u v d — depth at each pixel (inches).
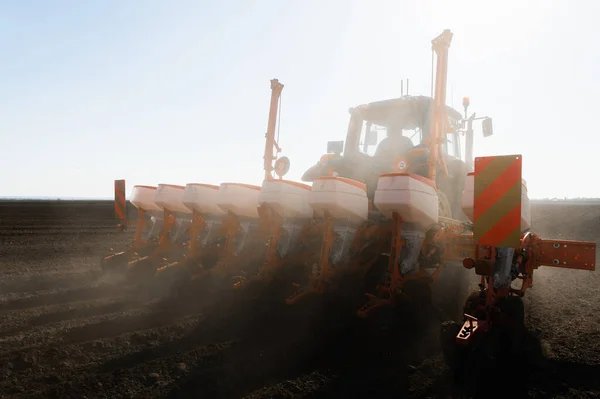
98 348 156.2
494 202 146.6
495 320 155.0
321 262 211.3
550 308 216.4
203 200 260.4
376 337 171.3
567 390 125.1
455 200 291.6
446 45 223.8
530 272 177.5
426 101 274.2
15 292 241.6
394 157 279.1
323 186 209.5
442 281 278.4
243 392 123.6
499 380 132.7
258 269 239.9
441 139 226.5
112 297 230.5
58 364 141.7
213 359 147.2
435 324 189.5
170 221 282.5
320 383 130.1
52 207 1596.9
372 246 221.5
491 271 151.4
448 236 208.7
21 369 137.6
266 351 155.2
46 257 381.4
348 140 304.3
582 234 577.0
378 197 191.3
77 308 207.8
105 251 427.2
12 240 516.1
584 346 159.5
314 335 173.0
